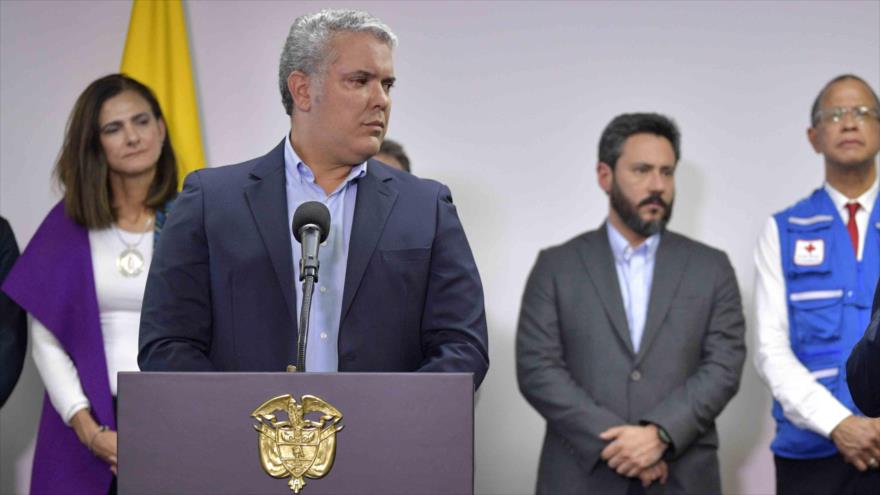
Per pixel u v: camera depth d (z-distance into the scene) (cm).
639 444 469
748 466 533
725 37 558
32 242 484
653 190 513
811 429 471
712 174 552
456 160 561
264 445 233
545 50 563
